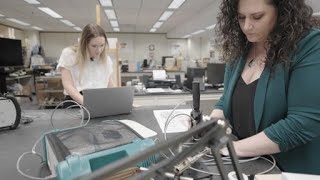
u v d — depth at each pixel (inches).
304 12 30.8
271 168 30.3
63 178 23.6
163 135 41.4
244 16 32.7
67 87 64.2
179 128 45.5
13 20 299.4
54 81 209.9
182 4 209.9
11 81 233.1
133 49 446.6
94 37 64.1
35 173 31.3
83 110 54.0
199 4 209.5
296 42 29.6
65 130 34.6
